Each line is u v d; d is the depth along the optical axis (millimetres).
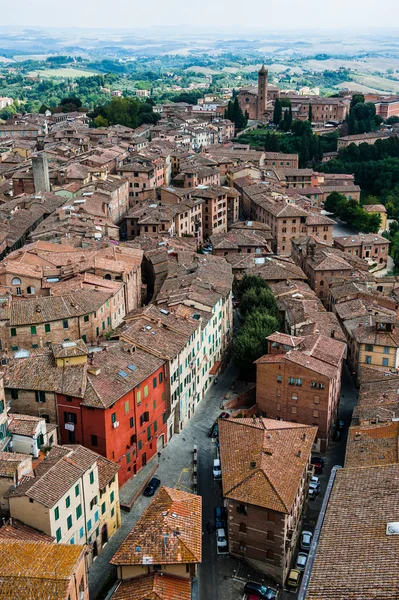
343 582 57562
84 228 182000
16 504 81000
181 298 143125
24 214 196000
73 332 130000
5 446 92625
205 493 109438
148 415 114250
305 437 105188
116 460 105750
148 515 86000
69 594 65688
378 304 170750
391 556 58844
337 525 65750
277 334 137375
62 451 90062
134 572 79938
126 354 113938
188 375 129875
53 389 103062
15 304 128500
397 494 67438
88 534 90000
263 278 182625
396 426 105188
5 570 67000
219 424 108062
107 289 142750
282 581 92188
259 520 91625
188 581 79500
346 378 153625
